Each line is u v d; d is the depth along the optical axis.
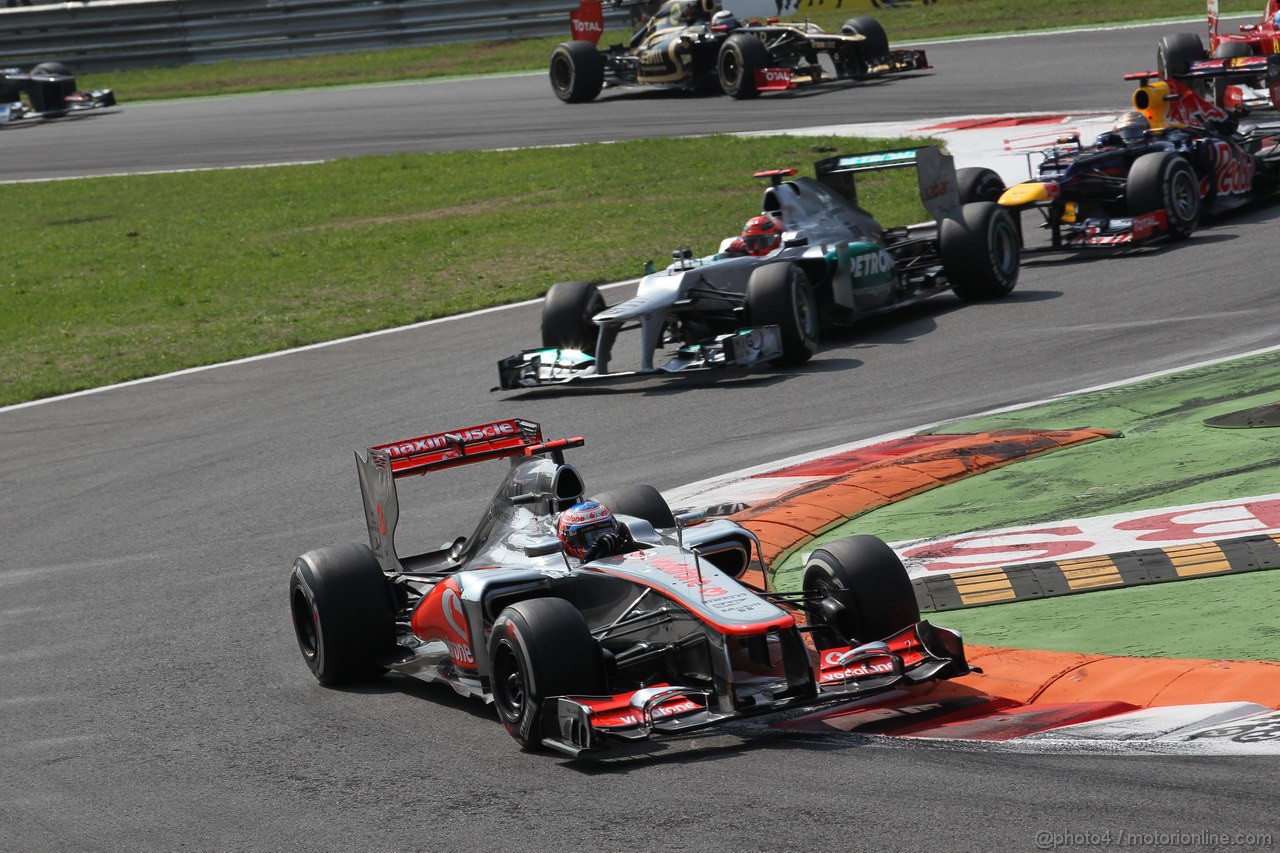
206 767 25.52
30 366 73.69
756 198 93.50
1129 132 72.50
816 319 55.97
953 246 61.53
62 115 172.12
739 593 23.77
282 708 28.58
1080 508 33.34
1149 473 35.03
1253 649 23.91
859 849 18.05
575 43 138.00
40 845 22.66
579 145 118.12
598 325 58.97
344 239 98.62
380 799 22.77
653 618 24.55
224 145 140.62
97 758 26.69
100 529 45.47
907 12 160.38
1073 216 72.25
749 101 126.50
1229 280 59.00
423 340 70.31
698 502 38.78
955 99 113.50
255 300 85.06
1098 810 18.28
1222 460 35.03
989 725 22.38
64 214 119.19
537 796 21.83
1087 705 22.56
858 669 23.31
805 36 128.75
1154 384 44.34
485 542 29.38
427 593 28.38
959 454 38.81
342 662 29.03
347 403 59.06
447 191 109.44
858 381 51.91
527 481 28.70
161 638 34.28
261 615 35.22
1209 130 73.44
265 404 60.69
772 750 22.66
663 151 111.06
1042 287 63.94
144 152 142.25
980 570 29.88
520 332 69.25
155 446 55.62
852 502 36.00
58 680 31.98
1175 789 18.62
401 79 166.00
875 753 21.81
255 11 185.00
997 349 53.59
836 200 61.97
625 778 22.12
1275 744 19.62
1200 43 87.81
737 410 50.09
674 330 59.81
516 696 24.44
